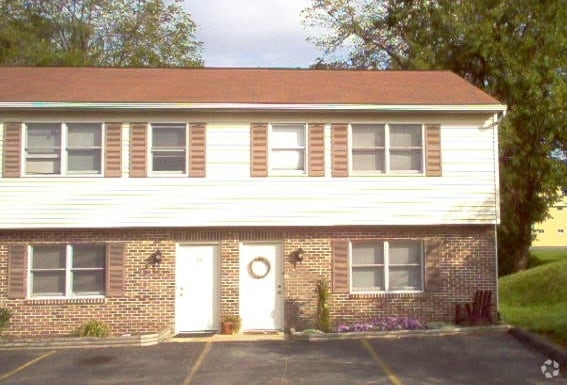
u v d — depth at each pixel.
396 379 12.27
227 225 18.69
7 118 18.50
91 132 18.75
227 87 20.34
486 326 17.44
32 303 18.27
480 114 19.23
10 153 18.41
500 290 24.17
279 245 19.02
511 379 12.14
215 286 18.83
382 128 19.17
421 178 19.02
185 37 43.00
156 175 18.69
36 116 18.52
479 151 19.22
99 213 18.48
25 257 18.38
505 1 29.94
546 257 44.91
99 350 15.91
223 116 18.94
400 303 18.84
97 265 18.66
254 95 19.38
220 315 18.66
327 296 18.47
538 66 29.00
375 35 35.31
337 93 19.86
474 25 29.67
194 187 18.72
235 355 14.95
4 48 38.19
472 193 19.08
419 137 19.22
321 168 18.91
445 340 16.33
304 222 18.77
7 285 18.28
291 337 17.12
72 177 18.47
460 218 18.97
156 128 18.86
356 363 13.82
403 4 33.28
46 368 13.93
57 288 18.55
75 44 41.62
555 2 29.08
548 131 28.66
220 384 12.17
